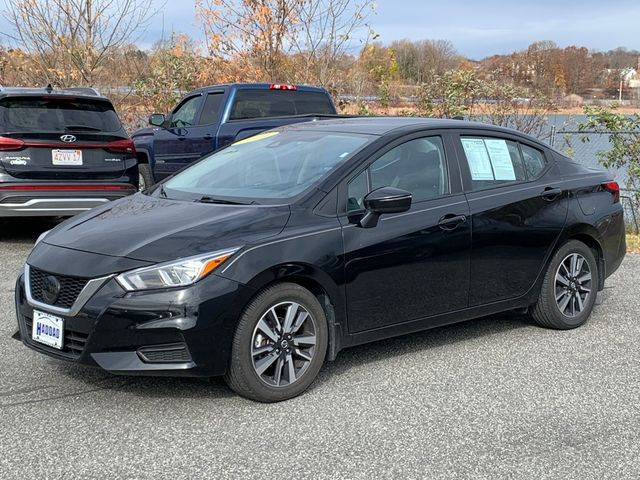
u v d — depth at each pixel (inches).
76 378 183.8
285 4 604.1
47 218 443.2
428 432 156.6
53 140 335.3
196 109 422.3
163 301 156.7
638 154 443.8
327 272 175.3
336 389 180.2
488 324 238.8
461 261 202.8
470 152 214.5
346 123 224.1
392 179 195.9
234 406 168.2
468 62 607.8
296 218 176.9
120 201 207.5
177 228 170.9
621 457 146.3
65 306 163.9
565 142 471.8
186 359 159.3
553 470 140.5
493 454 146.8
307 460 143.1
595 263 238.5
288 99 417.1
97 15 596.4
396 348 213.0
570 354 209.5
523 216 216.5
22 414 162.6
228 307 160.4
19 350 204.4
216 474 137.2
